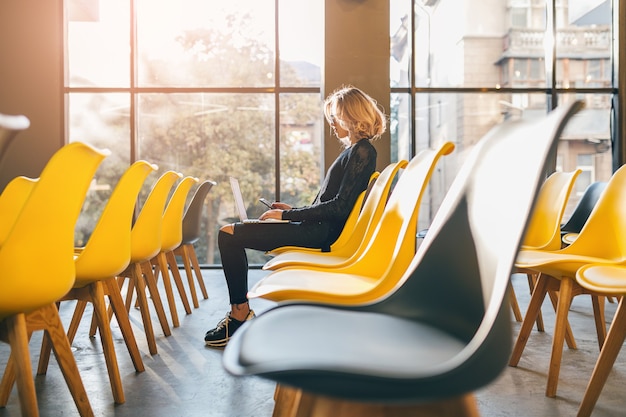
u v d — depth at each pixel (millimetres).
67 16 7445
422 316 1311
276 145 7566
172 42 7555
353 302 1753
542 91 7703
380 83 7039
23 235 1550
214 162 7602
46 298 1653
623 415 2189
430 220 7633
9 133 1009
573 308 4609
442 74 7621
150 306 4824
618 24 7605
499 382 2621
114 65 7496
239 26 7562
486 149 1294
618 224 2676
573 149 7754
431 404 1021
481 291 1178
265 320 1244
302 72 7578
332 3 7016
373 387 830
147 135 7566
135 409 2285
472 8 7652
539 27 7699
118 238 2256
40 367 2779
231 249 3305
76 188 1685
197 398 2418
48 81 7258
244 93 7570
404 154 7660
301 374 840
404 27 7617
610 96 7734
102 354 3164
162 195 3168
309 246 3322
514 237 939
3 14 7223
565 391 2492
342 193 3195
